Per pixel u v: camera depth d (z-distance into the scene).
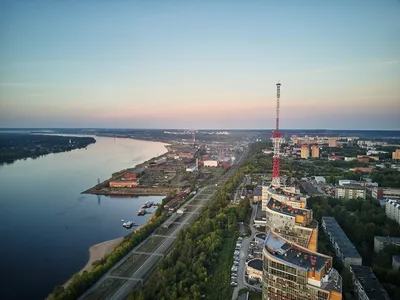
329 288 176.12
